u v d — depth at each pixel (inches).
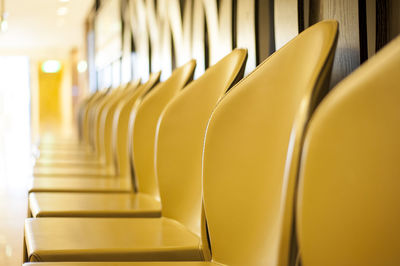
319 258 28.7
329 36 36.9
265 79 43.3
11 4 360.5
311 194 28.5
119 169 112.8
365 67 27.1
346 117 27.2
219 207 46.6
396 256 26.3
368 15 49.8
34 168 128.0
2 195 171.9
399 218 25.9
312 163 28.4
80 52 587.5
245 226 43.8
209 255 49.0
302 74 39.3
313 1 60.5
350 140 27.0
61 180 105.0
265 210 41.7
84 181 104.1
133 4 191.5
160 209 71.9
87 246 49.7
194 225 60.4
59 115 792.3
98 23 344.2
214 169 47.1
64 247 49.1
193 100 63.3
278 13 68.3
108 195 86.0
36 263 44.3
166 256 50.4
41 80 792.9
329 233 28.2
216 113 47.4
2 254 97.7
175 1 127.5
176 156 64.1
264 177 42.1
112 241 52.3
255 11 78.5
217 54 96.7
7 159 298.5
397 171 25.7
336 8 54.2
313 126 28.5
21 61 746.8
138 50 183.3
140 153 87.8
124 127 112.7
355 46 50.7
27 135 515.8
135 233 56.6
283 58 41.9
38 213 67.9
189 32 116.3
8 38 537.0
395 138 25.5
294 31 63.8
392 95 25.5
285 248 32.8
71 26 465.4
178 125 64.2
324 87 33.8
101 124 149.6
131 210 70.7
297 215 29.4
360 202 27.0
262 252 41.6
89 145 199.2
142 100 95.4
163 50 142.5
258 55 78.5
